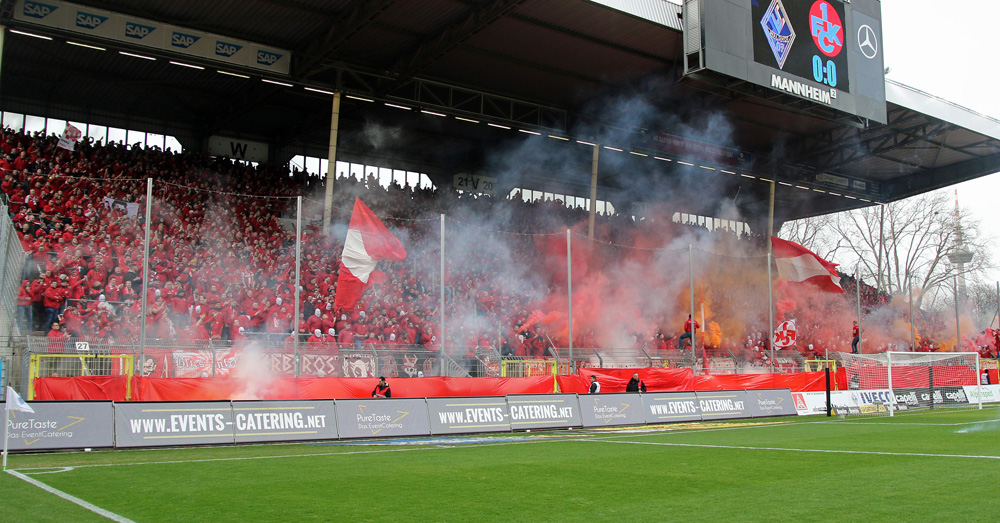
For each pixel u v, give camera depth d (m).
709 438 16.97
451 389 22.05
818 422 22.47
